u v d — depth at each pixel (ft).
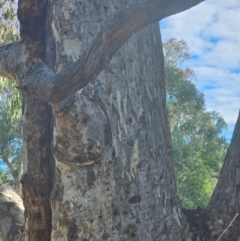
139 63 11.70
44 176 12.31
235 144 12.75
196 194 53.67
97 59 8.09
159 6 7.16
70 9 11.27
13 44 13.19
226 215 12.37
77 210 10.78
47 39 12.41
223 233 11.28
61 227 10.91
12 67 12.97
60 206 10.89
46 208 12.28
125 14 7.50
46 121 12.35
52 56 12.22
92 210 10.77
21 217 15.19
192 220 12.50
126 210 10.98
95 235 10.76
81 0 11.34
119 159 10.97
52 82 8.81
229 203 12.41
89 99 10.75
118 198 10.92
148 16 7.39
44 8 12.52
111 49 8.04
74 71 8.41
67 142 10.47
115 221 10.85
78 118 10.28
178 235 11.77
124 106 11.23
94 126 10.50
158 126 12.01
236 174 12.42
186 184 53.42
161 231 11.38
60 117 10.23
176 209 11.96
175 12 7.20
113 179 10.87
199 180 53.52
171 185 12.05
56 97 9.05
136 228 11.03
